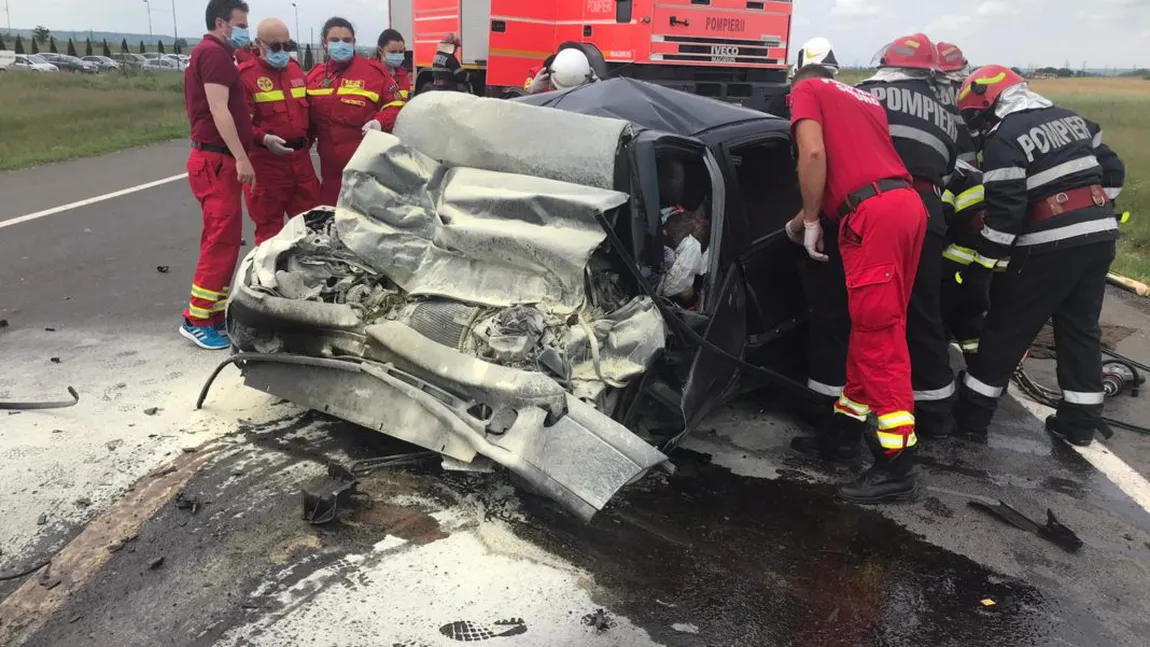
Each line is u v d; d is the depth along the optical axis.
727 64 10.03
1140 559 3.01
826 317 3.63
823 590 2.72
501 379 2.74
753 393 4.32
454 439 2.80
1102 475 3.67
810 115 3.21
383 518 2.94
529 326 2.82
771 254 3.86
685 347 3.15
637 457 2.62
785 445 3.77
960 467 3.69
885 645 2.47
